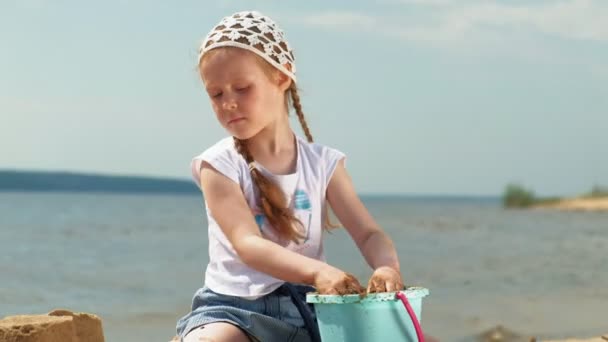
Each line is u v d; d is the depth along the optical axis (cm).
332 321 241
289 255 263
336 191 309
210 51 278
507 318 823
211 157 291
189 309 907
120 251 1714
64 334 296
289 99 304
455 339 714
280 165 299
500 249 1884
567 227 3278
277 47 285
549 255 1706
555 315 842
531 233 2722
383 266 271
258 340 276
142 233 2398
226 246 288
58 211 4847
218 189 286
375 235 302
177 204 7606
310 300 244
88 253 1653
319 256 299
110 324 800
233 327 273
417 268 1398
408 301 239
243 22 282
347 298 235
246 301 281
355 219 306
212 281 290
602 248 1934
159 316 855
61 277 1204
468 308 896
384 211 6234
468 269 1380
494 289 1089
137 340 719
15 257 1545
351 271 1243
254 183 290
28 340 283
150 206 6612
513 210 6969
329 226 311
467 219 4247
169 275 1252
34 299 973
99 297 1001
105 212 4759
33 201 8212
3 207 5719
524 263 1499
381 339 237
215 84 278
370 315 235
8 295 1000
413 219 4159
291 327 282
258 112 281
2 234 2295
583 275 1278
